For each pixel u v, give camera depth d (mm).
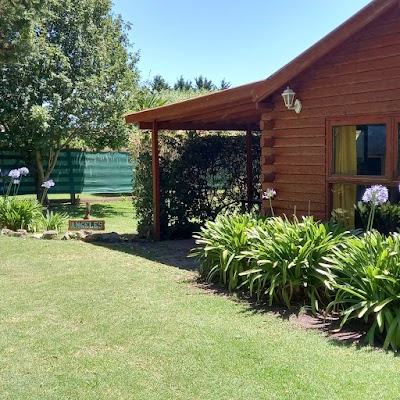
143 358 3740
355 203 6195
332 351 3846
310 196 6652
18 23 10742
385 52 5699
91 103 14328
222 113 8391
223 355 3766
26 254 8016
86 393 3197
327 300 5016
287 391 3168
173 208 10250
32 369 3572
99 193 18250
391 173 5719
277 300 5156
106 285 6027
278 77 6395
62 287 5926
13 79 13594
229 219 6473
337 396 3088
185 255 8180
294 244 5043
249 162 10906
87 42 14820
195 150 10594
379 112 5785
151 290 5781
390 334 3920
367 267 4258
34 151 14875
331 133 6332
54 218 10680
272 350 3863
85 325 4516
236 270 5703
